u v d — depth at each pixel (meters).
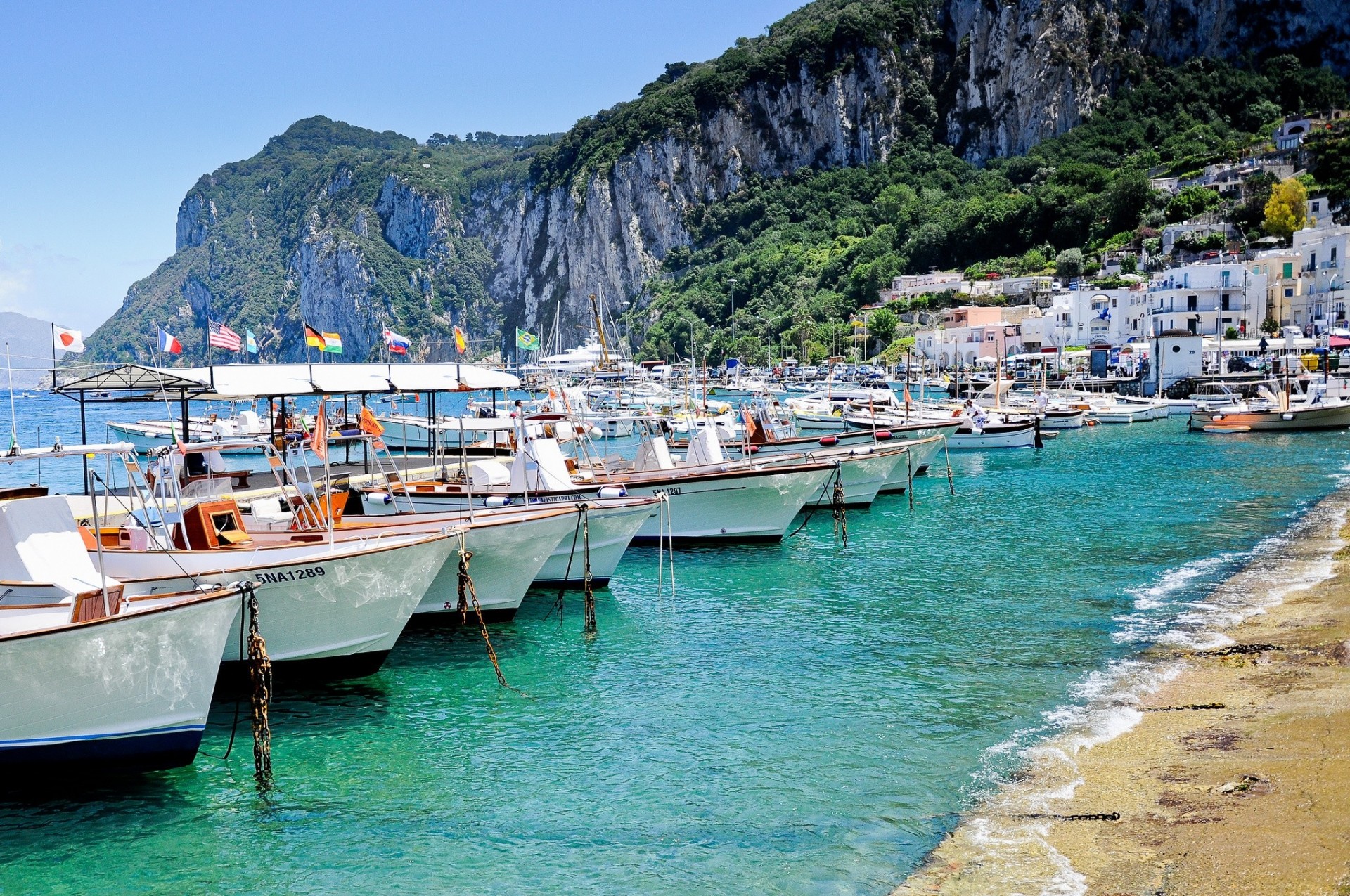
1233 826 14.85
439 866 15.27
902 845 15.27
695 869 14.91
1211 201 166.25
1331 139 170.12
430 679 23.52
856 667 23.81
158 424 75.62
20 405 163.25
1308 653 22.83
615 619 28.52
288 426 59.03
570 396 85.50
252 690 18.31
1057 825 15.47
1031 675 22.72
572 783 17.92
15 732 16.98
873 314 180.75
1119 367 116.62
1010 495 50.91
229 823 16.73
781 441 54.09
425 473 43.28
